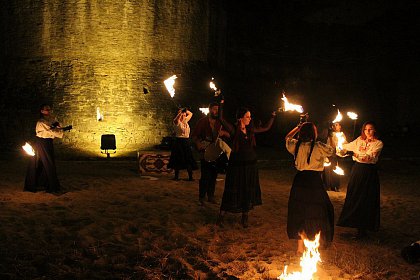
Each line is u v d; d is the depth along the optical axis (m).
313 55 21.03
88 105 16.62
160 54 17.31
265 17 20.48
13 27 17.27
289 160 15.27
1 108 16.91
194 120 17.41
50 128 8.75
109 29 16.75
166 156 11.43
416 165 14.88
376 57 21.52
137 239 5.93
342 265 5.20
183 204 8.05
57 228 6.30
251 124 6.71
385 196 9.55
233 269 5.00
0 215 6.95
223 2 19.20
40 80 16.89
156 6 17.11
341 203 8.77
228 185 6.66
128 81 16.89
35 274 4.69
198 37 18.02
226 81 19.52
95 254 5.31
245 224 6.73
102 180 10.31
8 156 15.30
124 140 16.66
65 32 16.77
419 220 7.52
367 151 6.30
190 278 4.70
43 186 8.82
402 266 5.29
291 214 5.48
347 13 21.14
